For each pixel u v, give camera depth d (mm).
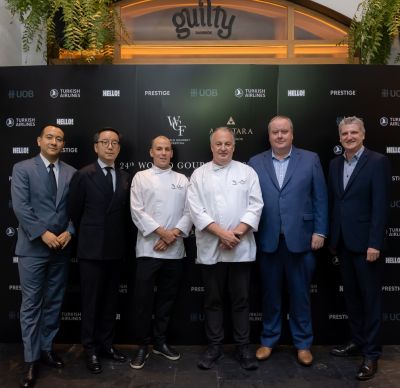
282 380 2240
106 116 2740
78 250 2354
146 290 2400
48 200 2324
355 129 2279
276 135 2391
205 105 2736
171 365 2428
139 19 3484
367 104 2703
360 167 2307
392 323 2738
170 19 3457
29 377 2186
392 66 2703
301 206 2381
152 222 2355
